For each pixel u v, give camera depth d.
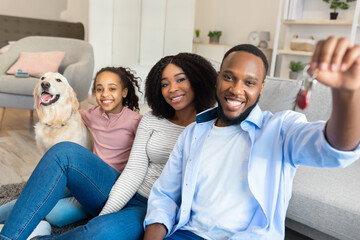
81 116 1.85
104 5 4.55
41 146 1.82
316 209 1.33
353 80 0.55
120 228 1.00
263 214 0.91
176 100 1.26
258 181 0.92
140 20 4.29
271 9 5.71
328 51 0.52
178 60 1.25
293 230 1.67
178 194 1.12
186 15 4.70
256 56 0.92
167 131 1.30
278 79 1.95
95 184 1.22
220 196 0.95
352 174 1.52
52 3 5.83
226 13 6.43
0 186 1.97
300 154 0.84
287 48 5.03
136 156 1.29
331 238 1.38
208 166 0.99
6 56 3.59
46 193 1.09
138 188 1.30
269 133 0.95
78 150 1.20
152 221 1.00
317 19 4.81
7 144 2.82
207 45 6.21
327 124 0.72
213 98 1.32
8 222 1.06
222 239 0.94
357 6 4.13
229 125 1.02
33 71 3.46
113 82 1.55
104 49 4.71
